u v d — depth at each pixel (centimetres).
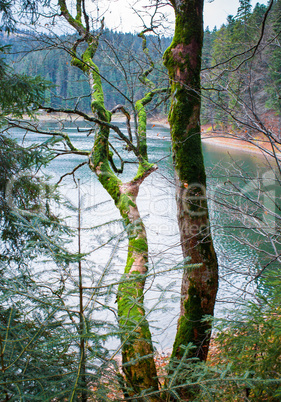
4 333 161
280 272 283
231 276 771
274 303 250
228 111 394
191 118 435
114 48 592
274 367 208
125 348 364
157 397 235
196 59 433
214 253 449
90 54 679
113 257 190
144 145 670
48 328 170
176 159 448
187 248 437
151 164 596
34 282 187
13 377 153
